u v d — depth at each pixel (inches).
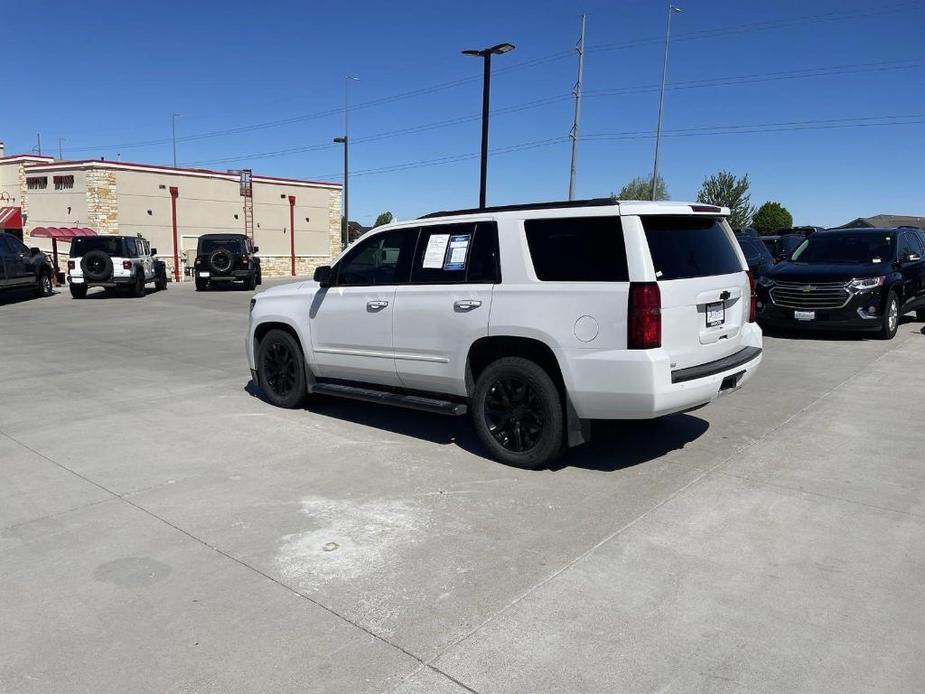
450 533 161.6
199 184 1380.4
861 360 365.4
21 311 673.6
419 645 118.8
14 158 1378.0
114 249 836.6
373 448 226.4
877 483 189.8
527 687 107.9
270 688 108.5
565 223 194.4
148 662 115.0
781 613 126.7
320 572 143.9
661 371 180.1
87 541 159.0
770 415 259.0
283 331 273.7
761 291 454.3
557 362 194.9
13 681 110.2
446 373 220.5
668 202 198.5
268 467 208.2
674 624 123.7
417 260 228.2
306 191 1592.0
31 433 244.4
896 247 459.2
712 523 165.2
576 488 188.9
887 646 116.4
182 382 332.2
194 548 155.3
